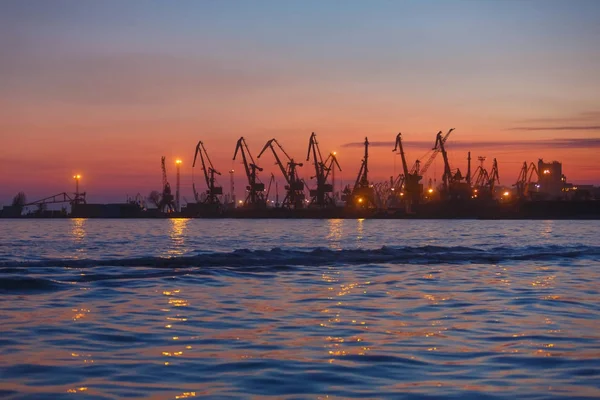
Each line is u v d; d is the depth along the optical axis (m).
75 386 12.11
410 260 38.88
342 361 14.08
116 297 23.55
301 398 11.51
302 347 15.44
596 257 42.25
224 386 12.20
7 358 14.15
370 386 12.23
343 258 39.09
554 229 146.50
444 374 13.05
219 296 24.11
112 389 11.95
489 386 12.22
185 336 16.69
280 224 198.88
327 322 18.78
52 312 20.20
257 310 20.97
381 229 148.88
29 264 34.25
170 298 23.45
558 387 12.16
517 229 146.75
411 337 16.61
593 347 15.45
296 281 29.03
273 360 14.15
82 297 23.42
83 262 35.22
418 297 24.08
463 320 19.14
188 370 13.30
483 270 34.25
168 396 11.55
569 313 20.45
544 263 38.34
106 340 16.12
